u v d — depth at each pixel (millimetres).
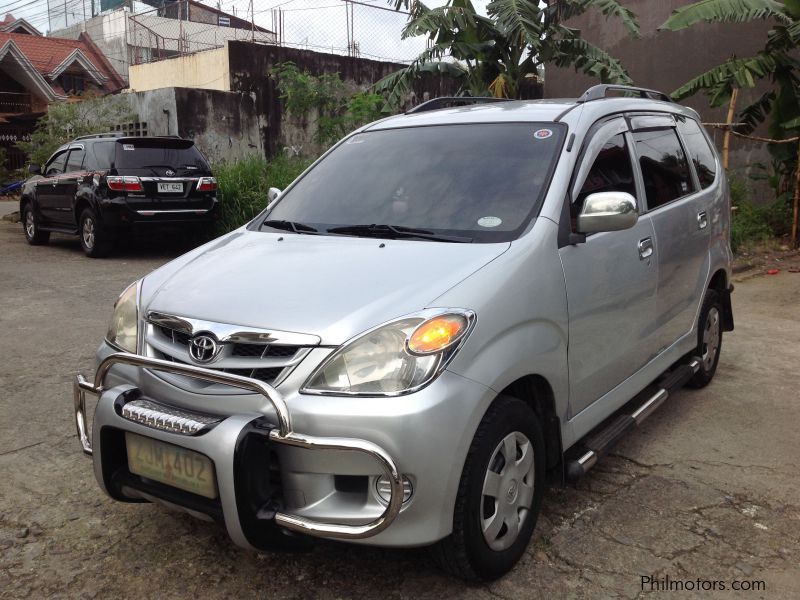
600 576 2760
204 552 2947
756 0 9945
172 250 11438
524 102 3910
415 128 3838
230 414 2459
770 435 4117
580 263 3074
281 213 3660
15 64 26766
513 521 2734
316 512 2373
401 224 3193
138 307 2895
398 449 2277
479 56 11156
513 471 2699
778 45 10641
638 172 3803
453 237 3004
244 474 2307
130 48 22656
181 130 14164
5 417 4340
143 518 3211
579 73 16016
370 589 2693
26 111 27953
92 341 6008
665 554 2906
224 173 11750
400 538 2346
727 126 10531
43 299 7660
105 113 15469
